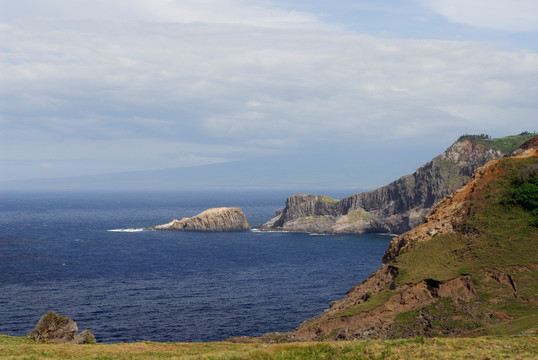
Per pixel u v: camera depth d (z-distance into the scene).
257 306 96.00
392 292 64.75
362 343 38.53
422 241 73.12
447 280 62.56
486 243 67.38
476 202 75.25
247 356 35.41
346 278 125.19
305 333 63.72
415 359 33.31
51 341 46.59
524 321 51.19
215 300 100.62
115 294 105.88
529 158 80.50
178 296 104.19
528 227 67.69
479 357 33.31
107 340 74.50
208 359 35.06
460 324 56.28
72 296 103.50
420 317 59.75
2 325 81.38
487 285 60.78
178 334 78.19
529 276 60.19
